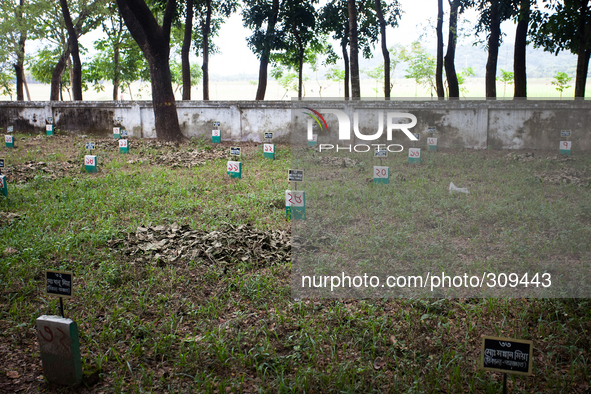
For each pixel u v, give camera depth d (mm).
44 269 5023
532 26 14328
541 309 3750
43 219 6738
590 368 3117
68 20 20922
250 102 17234
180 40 28000
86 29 26016
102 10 24531
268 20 21422
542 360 3240
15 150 14289
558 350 3336
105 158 12500
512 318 3750
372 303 4055
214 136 16484
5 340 3686
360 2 21922
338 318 3832
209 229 6293
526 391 2934
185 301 4285
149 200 7922
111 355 3457
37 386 3131
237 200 7840
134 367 3311
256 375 3197
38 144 15500
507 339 2545
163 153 13523
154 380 3172
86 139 16875
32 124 20219
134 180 9492
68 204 7531
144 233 6105
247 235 5898
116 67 28906
